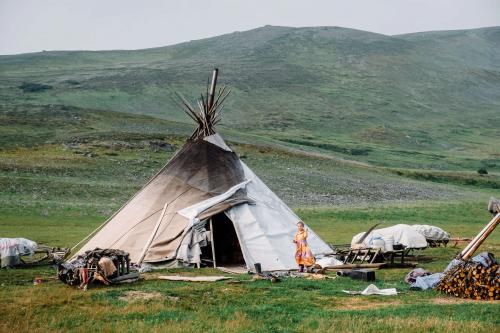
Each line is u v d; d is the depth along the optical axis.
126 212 23.52
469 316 12.60
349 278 18.75
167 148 96.44
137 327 11.74
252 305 14.22
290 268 21.31
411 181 97.62
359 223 47.09
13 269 20.70
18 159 77.44
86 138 99.19
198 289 16.09
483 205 71.62
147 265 20.89
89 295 15.02
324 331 11.35
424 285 16.73
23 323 12.12
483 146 189.75
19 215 43.50
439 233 27.98
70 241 30.67
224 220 25.23
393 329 11.41
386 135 189.88
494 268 15.34
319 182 79.94
